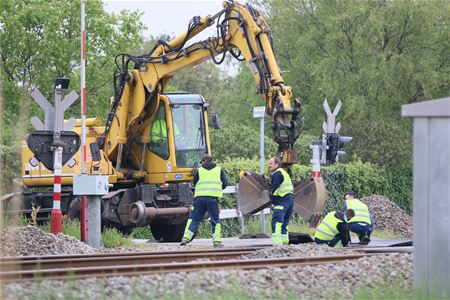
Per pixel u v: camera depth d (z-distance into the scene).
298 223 81.38
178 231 73.19
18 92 112.81
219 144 114.00
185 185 71.69
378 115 134.50
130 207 69.31
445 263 30.83
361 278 35.09
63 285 31.14
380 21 134.12
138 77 71.69
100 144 73.75
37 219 70.00
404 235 85.88
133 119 72.19
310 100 143.00
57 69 115.06
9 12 116.19
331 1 139.50
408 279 35.44
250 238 68.94
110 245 58.88
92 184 55.81
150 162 73.50
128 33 118.50
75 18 114.69
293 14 143.25
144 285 31.50
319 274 35.53
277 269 36.22
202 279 32.41
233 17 64.44
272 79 62.12
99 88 116.75
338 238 55.16
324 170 95.25
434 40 137.62
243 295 30.25
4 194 64.44
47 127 58.31
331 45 137.75
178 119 72.56
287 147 59.94
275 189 56.50
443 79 136.50
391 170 106.75
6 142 71.00
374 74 132.12
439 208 30.83
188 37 68.25
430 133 30.86
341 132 131.25
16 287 30.23
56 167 56.91
